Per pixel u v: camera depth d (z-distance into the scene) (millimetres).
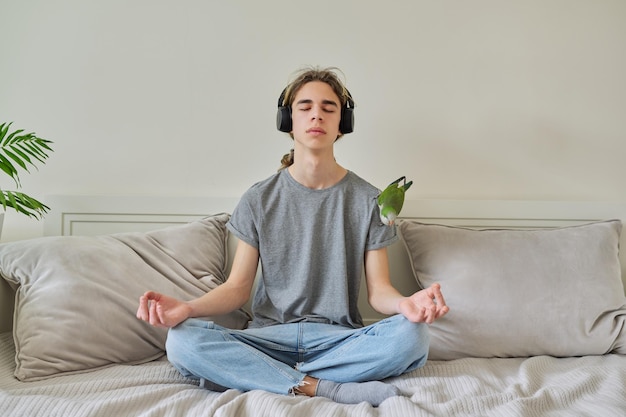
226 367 1131
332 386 1131
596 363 1330
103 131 1764
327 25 1797
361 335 1228
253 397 1015
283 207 1451
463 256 1508
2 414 941
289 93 1429
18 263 1332
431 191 1820
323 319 1406
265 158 1793
